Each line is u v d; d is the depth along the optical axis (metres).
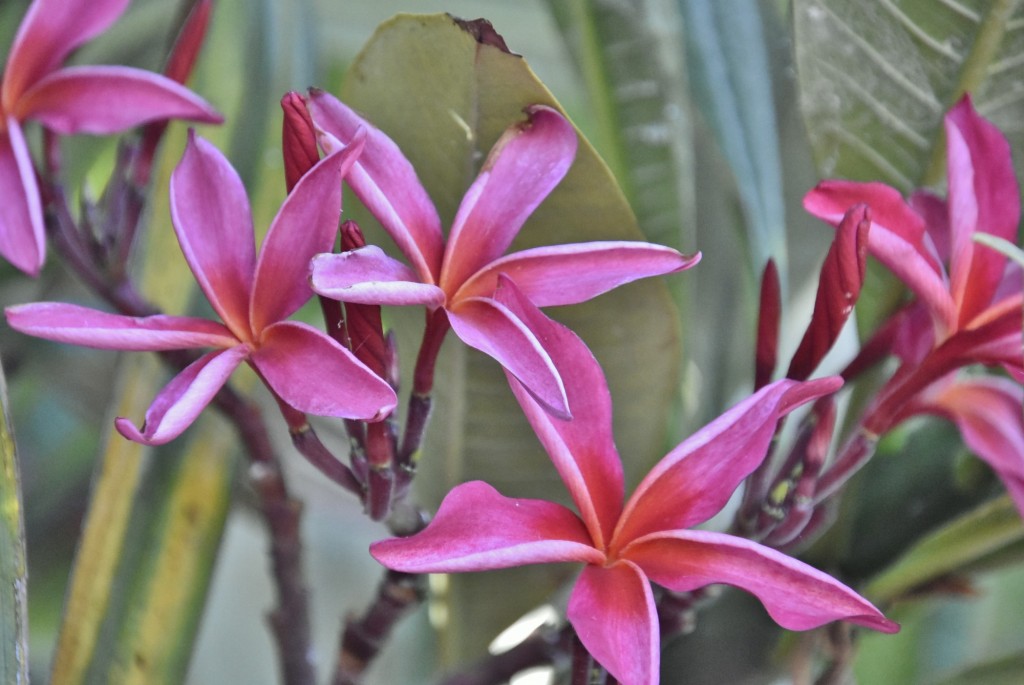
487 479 0.58
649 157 0.59
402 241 0.47
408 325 0.56
